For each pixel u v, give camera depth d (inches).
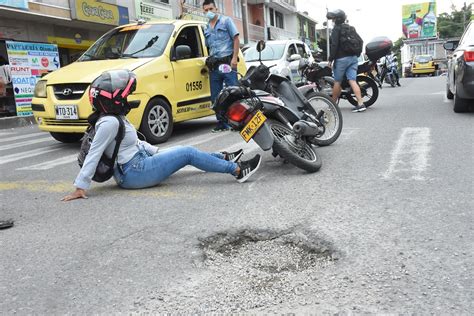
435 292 90.7
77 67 270.1
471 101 314.0
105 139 159.0
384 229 120.8
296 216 133.6
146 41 288.7
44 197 168.4
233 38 288.0
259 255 115.4
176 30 294.4
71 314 90.8
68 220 141.7
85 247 120.4
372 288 93.8
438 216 127.3
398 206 136.8
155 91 265.1
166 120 273.9
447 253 105.7
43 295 98.0
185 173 190.4
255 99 172.1
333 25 329.1
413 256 105.3
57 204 158.1
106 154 162.6
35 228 136.6
